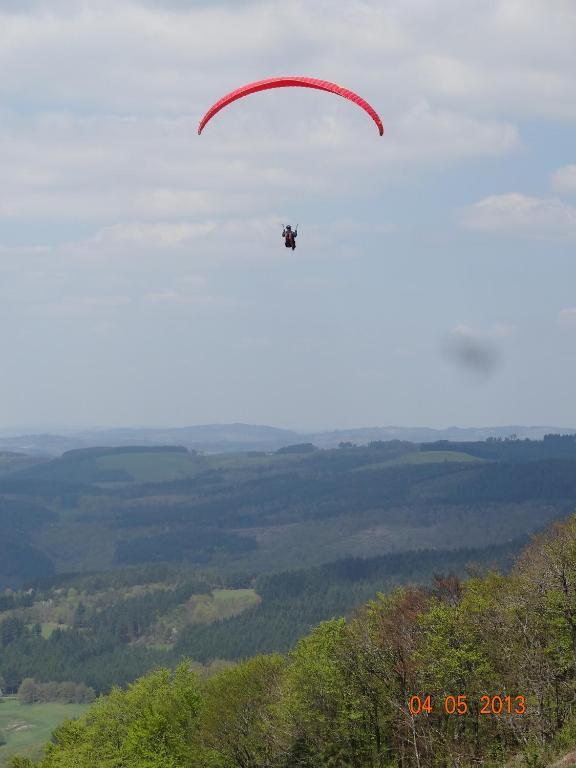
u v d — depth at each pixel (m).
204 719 69.62
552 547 58.06
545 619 53.66
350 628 61.59
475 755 51.09
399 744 56.78
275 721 63.50
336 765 59.56
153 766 67.25
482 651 53.31
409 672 56.06
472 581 69.06
